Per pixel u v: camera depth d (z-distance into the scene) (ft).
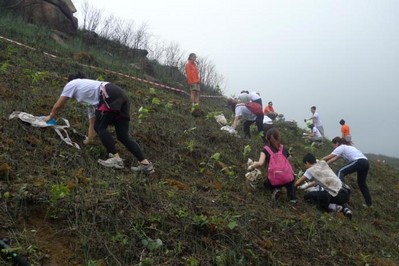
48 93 23.50
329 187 21.86
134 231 12.89
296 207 20.90
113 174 16.08
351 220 22.45
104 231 12.62
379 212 27.73
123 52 52.03
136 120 24.09
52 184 13.67
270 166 21.16
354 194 29.58
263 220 16.84
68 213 12.64
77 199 13.24
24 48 33.47
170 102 33.81
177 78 53.57
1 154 14.88
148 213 14.11
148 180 16.79
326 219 19.62
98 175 15.72
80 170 15.47
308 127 48.96
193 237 13.74
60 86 26.45
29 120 17.79
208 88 59.31
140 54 54.08
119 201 14.02
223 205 16.89
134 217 13.55
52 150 16.53
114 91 16.89
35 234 11.69
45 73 24.97
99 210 13.15
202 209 15.62
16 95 21.47
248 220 16.07
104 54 48.49
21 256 10.66
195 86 38.19
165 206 14.82
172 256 12.59
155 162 19.51
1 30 37.27
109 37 53.31
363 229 21.08
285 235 16.46
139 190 15.08
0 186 12.75
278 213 18.70
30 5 46.11
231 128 29.68
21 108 19.77
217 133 27.63
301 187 23.48
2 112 18.43
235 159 24.77
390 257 18.88
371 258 17.46
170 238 13.32
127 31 54.95
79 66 34.63
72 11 52.34
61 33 46.55
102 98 16.87
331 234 18.11
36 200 12.59
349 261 16.61
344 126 50.03
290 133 48.91
